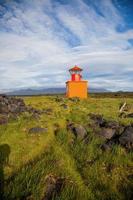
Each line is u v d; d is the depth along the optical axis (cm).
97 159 1062
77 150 1154
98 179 911
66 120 1853
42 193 797
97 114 2161
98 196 812
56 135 1402
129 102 3562
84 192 815
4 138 1215
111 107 3050
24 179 844
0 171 932
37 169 906
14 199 764
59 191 812
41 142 1257
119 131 1395
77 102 3388
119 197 809
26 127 1456
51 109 2369
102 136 1368
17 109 1914
